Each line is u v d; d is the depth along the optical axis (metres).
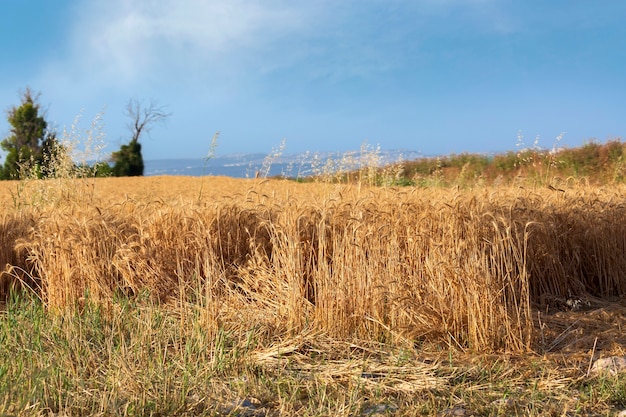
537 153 18.33
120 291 6.63
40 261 6.52
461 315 5.38
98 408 3.78
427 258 5.82
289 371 4.56
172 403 3.82
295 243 6.05
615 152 21.03
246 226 7.48
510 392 4.18
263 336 5.29
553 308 6.97
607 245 7.66
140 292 6.26
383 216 6.52
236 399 4.01
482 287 5.25
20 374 4.08
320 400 4.00
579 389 4.29
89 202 9.23
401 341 5.20
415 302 5.56
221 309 5.80
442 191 8.48
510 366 4.71
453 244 5.82
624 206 7.84
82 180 10.98
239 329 5.38
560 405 3.97
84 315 5.71
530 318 5.27
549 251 7.35
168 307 6.23
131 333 5.07
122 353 4.52
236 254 7.25
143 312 5.80
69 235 6.46
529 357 4.96
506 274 5.63
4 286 7.04
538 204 7.98
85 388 4.11
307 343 5.18
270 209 7.62
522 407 3.93
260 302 6.23
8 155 32.91
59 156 10.77
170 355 4.81
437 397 4.10
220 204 7.62
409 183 16.88
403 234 6.40
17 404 3.62
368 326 5.46
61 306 6.11
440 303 5.50
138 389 4.02
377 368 4.63
